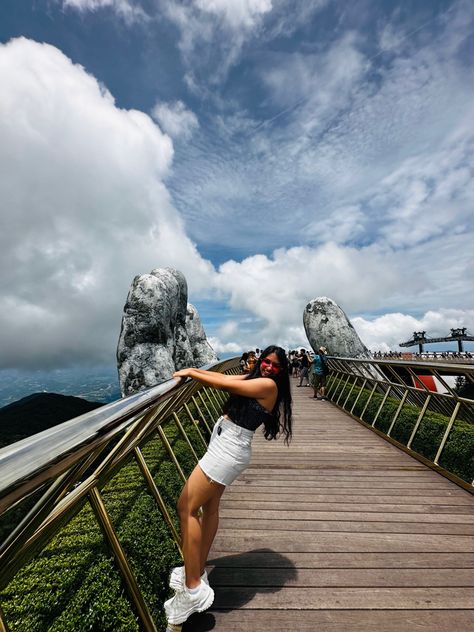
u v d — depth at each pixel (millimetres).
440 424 4801
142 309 11586
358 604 2096
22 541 1035
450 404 6371
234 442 1853
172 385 2016
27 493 817
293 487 3945
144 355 11352
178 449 3471
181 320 15562
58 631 1213
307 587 2240
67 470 1091
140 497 2283
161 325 11867
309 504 3490
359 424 7363
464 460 4086
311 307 15188
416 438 5309
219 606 2068
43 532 1180
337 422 7559
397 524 3082
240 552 2633
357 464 4770
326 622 1951
